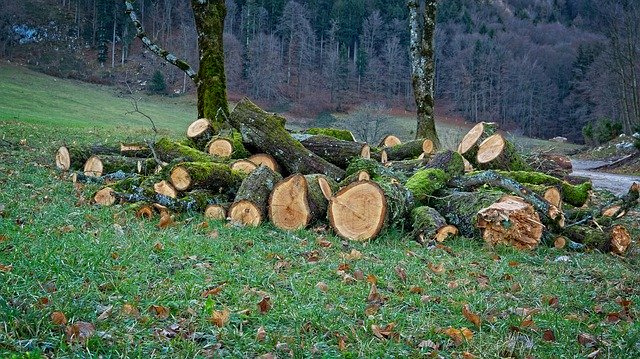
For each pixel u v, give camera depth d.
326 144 9.66
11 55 64.62
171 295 3.98
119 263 4.57
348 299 4.30
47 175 9.77
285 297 4.16
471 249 6.48
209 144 10.04
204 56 13.23
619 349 3.66
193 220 6.86
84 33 73.50
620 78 40.44
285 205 6.99
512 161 10.17
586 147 39.59
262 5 76.88
